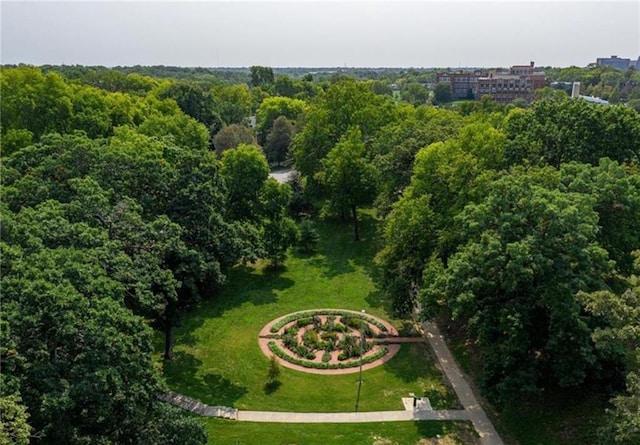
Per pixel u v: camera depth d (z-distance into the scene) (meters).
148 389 18.98
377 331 33.44
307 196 56.25
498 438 23.53
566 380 22.41
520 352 23.28
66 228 22.17
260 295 39.03
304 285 40.88
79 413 16.83
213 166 33.28
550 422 23.97
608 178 28.69
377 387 27.59
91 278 19.33
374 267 44.09
